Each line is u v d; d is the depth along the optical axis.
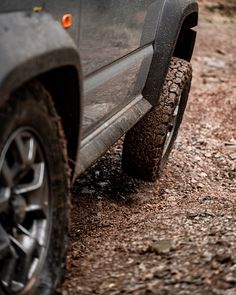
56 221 3.03
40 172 2.85
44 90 2.86
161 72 4.76
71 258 3.66
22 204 2.74
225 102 8.52
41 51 2.63
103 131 3.91
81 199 4.93
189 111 8.01
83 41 3.26
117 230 4.23
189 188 5.48
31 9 2.73
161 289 3.18
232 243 3.65
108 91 3.88
